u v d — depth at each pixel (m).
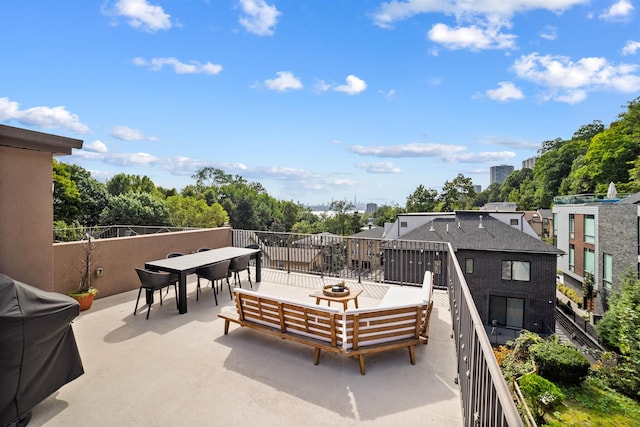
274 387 2.82
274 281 6.63
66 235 8.77
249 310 3.75
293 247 7.58
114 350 3.52
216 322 4.37
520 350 9.25
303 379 2.96
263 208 53.81
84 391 2.76
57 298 2.62
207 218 37.53
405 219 24.88
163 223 32.03
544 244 15.58
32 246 3.49
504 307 15.89
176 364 3.22
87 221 27.12
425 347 3.65
